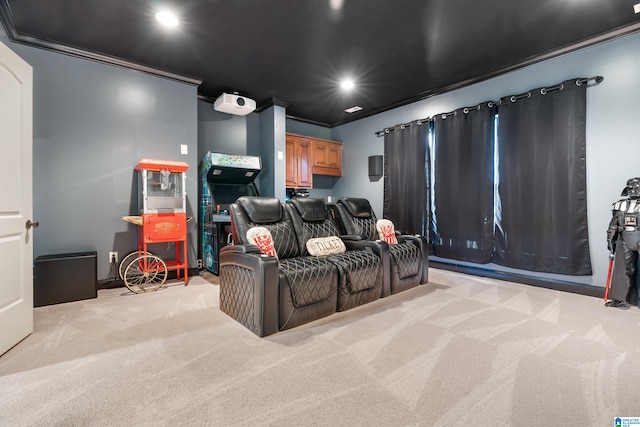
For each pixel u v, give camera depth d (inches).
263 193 202.1
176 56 134.7
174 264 149.4
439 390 61.1
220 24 110.6
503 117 146.3
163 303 115.6
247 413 54.5
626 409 54.6
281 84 167.0
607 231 112.2
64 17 105.7
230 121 195.8
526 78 140.6
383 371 68.1
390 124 203.5
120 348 79.0
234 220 108.7
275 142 193.3
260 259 86.6
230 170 171.8
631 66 112.7
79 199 129.1
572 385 62.2
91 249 132.0
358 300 111.1
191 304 114.5
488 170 152.0
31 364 71.0
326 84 166.9
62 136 125.3
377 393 60.2
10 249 79.3
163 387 62.2
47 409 55.4
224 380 64.7
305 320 95.4
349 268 107.3
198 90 174.1
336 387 62.2
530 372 67.2
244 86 169.3
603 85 119.0
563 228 127.6
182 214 136.9
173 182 145.4
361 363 71.6
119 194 138.3
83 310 107.2
